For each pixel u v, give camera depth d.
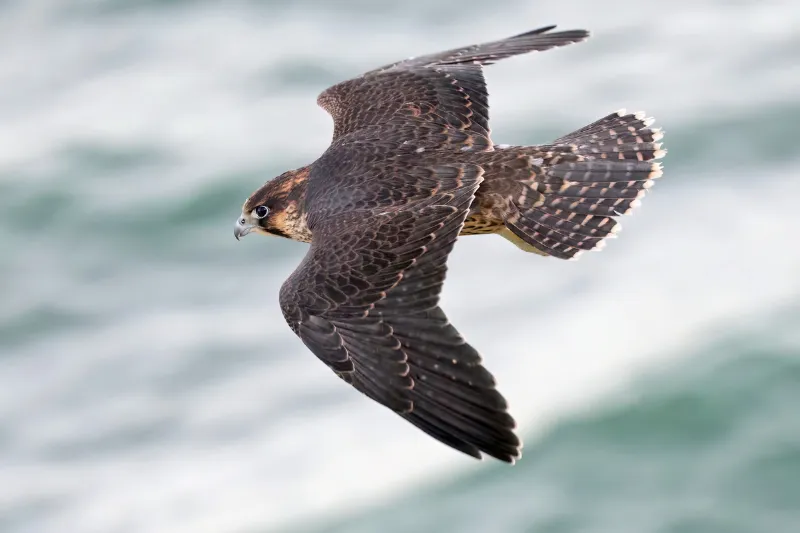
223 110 22.91
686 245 17.73
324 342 6.93
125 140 22.48
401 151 8.36
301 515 14.44
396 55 23.53
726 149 19.84
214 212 20.77
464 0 25.02
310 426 15.80
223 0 26.09
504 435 6.33
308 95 22.95
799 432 14.66
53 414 17.08
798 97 20.89
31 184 21.66
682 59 22.44
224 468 15.48
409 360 6.70
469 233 8.48
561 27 23.81
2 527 15.27
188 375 17.28
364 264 7.14
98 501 15.37
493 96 21.80
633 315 16.56
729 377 15.45
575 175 8.32
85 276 19.84
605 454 14.88
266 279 19.22
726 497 14.23
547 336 16.25
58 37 25.61
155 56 24.67
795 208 18.19
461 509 14.29
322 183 8.25
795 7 23.78
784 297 16.48
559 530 13.93
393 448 15.22
